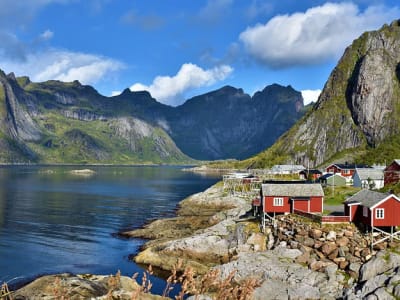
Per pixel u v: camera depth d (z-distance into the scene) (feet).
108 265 212.64
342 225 192.65
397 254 161.58
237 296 41.34
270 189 229.45
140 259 219.20
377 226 181.27
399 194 294.25
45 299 124.26
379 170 383.24
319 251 183.62
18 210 393.50
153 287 178.09
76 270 203.31
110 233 291.17
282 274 166.71
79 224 325.21
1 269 201.98
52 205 434.30
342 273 166.09
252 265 177.58
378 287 141.90
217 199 417.08
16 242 258.37
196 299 40.65
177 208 420.77
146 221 341.82
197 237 221.87
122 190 622.54
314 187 232.12
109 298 46.19
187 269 41.60
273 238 210.38
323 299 148.25
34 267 206.39
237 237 219.41
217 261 210.38
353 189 352.69
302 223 201.05
